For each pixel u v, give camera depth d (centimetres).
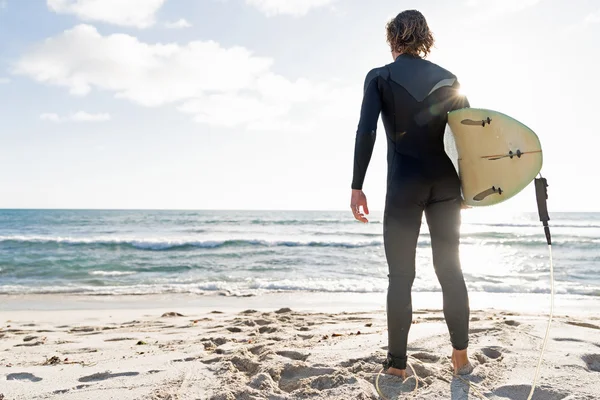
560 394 205
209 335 443
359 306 839
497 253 2223
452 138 237
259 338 385
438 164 229
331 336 374
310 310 742
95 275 1438
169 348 362
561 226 4781
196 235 3300
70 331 539
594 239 2744
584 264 1739
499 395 210
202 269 1598
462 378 227
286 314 625
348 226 4459
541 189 216
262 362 272
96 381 257
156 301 908
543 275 1421
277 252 2112
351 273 1486
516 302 884
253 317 596
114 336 470
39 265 1633
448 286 232
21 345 429
